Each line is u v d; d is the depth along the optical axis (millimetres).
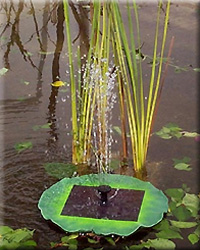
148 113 2023
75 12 3535
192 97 2602
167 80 2746
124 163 2135
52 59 2975
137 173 2078
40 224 1823
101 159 2152
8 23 3422
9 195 1967
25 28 3352
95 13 1951
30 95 2625
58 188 1930
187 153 2205
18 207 1908
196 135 2312
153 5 3641
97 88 2084
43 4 3664
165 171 2094
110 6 1957
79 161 2139
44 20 3455
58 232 1785
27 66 2906
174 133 2330
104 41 2008
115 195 1882
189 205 1899
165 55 2986
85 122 2092
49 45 3131
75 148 2123
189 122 2412
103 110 2127
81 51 3039
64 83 2721
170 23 3371
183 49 3055
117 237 1740
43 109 2512
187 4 3656
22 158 2168
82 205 1836
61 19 3461
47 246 1727
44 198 1877
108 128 2357
